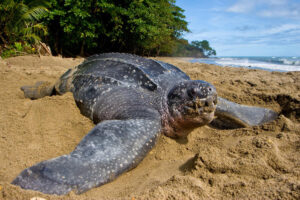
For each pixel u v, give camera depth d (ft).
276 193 2.02
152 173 2.86
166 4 24.88
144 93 3.99
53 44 18.20
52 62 11.05
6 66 8.36
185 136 3.98
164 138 3.78
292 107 4.85
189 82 3.67
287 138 3.33
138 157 2.92
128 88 4.08
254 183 2.28
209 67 11.82
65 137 3.58
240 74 9.21
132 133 3.04
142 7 20.20
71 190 2.30
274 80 7.69
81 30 16.79
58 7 15.74
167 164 3.10
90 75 4.58
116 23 19.72
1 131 3.56
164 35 23.66
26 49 13.53
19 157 3.04
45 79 6.98
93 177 2.46
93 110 4.12
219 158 2.71
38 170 2.35
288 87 6.64
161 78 4.18
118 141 2.88
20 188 2.19
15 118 3.95
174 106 3.64
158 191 2.17
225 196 2.18
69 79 5.09
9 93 5.23
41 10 14.33
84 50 21.80
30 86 5.59
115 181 2.68
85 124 4.00
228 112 4.24
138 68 4.27
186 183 2.34
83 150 2.67
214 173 2.57
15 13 13.32
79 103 4.40
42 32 16.20
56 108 4.23
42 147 3.30
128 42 23.68
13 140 3.39
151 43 23.17
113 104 3.92
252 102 5.41
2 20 12.96
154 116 3.62
